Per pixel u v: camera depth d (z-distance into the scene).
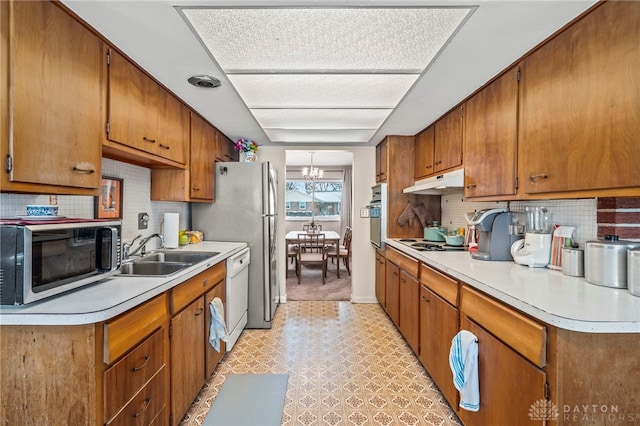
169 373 1.59
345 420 1.80
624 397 1.03
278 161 4.02
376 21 1.36
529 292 1.29
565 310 1.06
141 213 2.39
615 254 1.34
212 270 2.21
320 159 6.31
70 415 1.07
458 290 1.74
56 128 1.23
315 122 2.95
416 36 1.48
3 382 1.07
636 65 1.10
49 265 1.15
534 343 1.12
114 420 1.15
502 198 1.89
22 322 1.04
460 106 2.43
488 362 1.42
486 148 2.06
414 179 3.50
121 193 2.13
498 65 1.78
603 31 1.22
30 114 1.12
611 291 1.30
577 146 1.35
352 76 1.93
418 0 1.22
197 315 1.93
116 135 1.57
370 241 4.05
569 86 1.39
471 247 2.37
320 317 3.48
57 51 1.22
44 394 1.08
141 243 2.25
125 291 1.32
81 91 1.35
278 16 1.32
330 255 5.61
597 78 1.25
